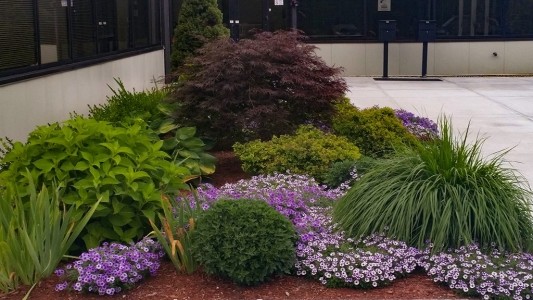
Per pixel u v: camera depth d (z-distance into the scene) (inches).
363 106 523.5
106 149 207.2
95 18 401.4
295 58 300.5
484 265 178.1
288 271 183.3
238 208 182.5
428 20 737.6
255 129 303.3
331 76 319.9
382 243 192.1
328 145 282.7
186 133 286.5
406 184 201.3
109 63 431.8
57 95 329.1
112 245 187.2
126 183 199.9
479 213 189.6
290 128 307.0
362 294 177.3
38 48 306.8
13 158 208.8
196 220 190.5
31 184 184.1
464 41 761.0
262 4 730.2
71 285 175.0
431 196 193.3
